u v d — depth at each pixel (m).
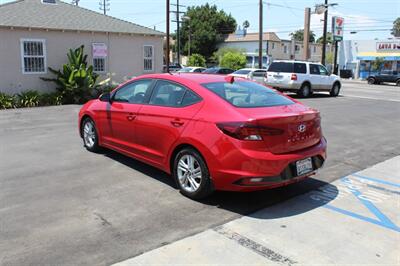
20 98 15.61
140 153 5.91
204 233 4.08
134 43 20.33
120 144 6.38
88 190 5.28
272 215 4.60
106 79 19.14
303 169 4.82
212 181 4.71
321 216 4.61
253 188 4.50
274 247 3.82
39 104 15.95
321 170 6.52
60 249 3.69
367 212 4.77
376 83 39.53
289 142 4.67
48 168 6.28
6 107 14.96
